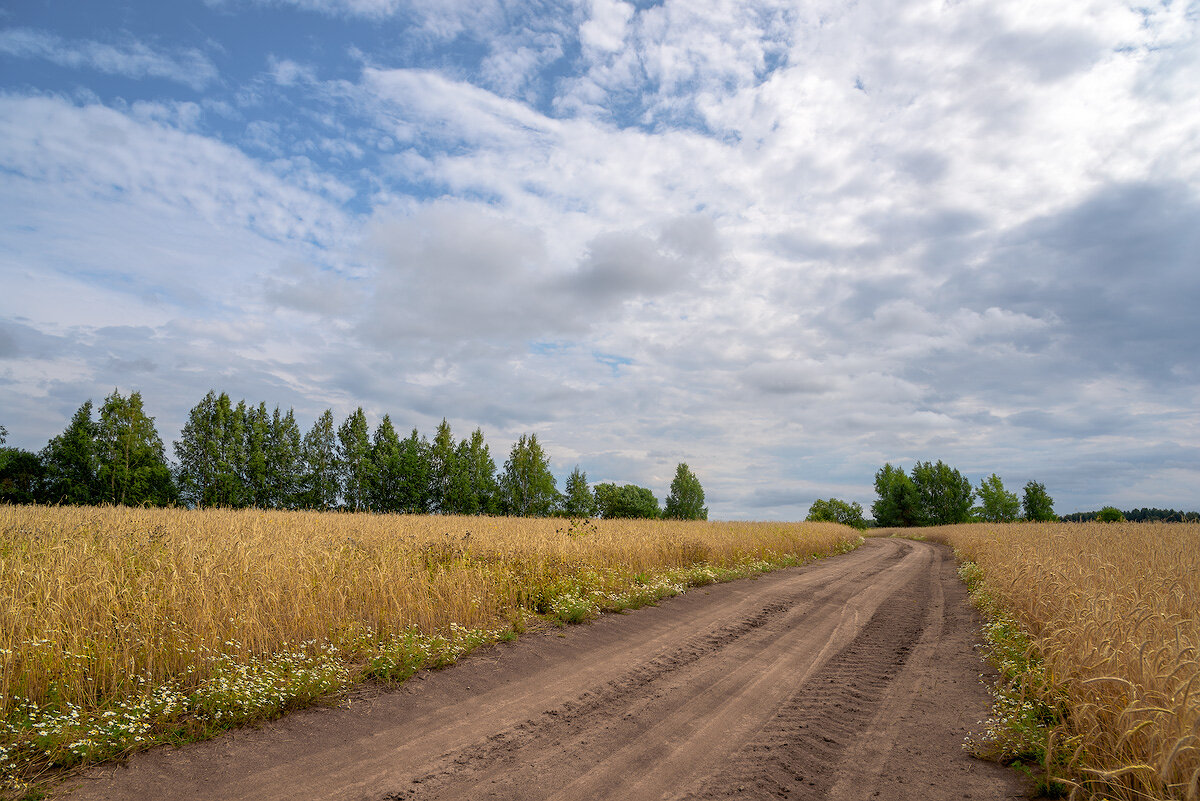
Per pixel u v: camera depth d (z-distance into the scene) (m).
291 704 5.88
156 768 4.57
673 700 6.68
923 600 13.83
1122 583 8.25
